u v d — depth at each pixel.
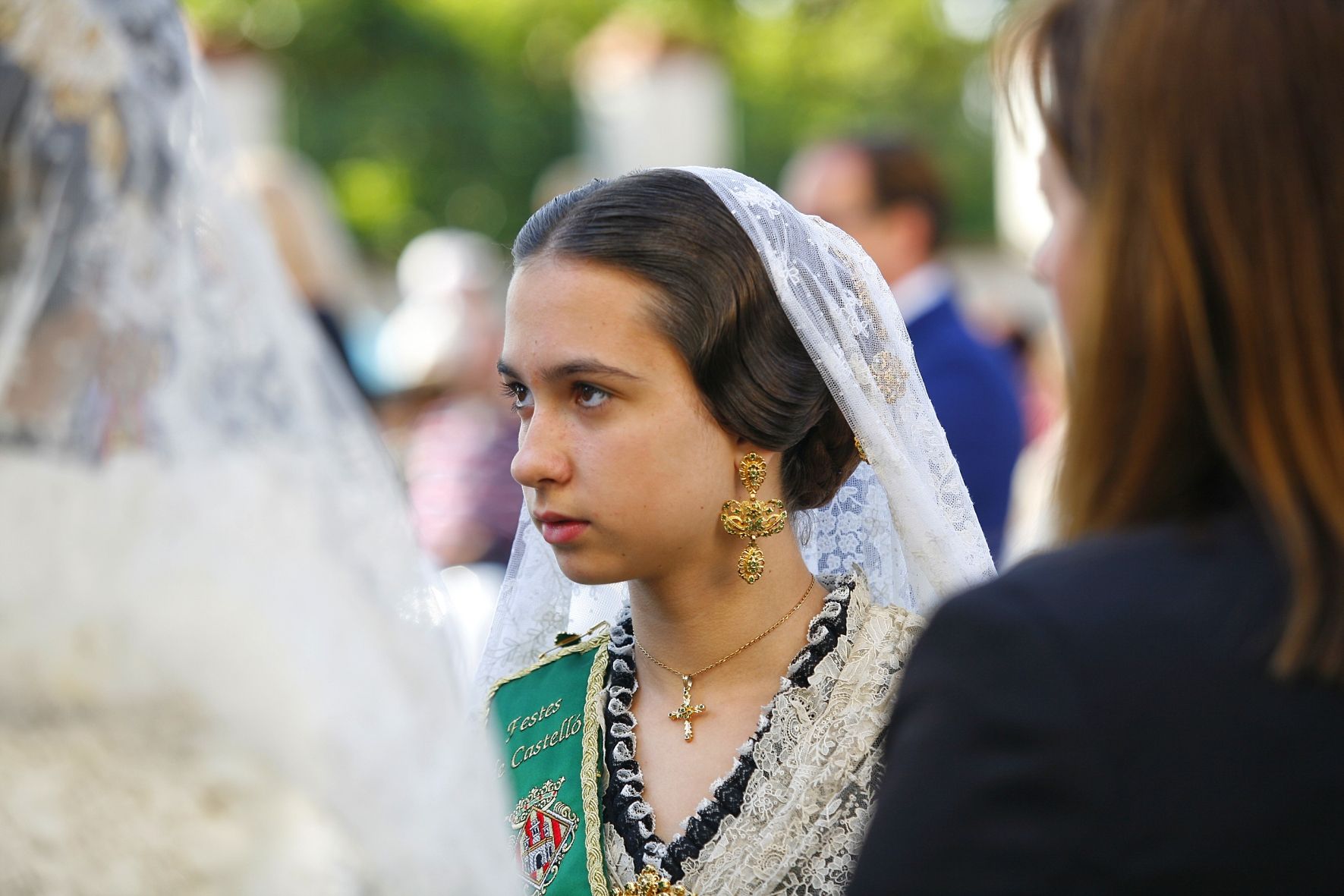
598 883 2.20
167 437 1.59
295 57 19.39
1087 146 1.55
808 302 2.25
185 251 1.64
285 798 1.51
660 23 11.68
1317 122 1.43
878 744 2.20
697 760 2.27
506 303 2.27
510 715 2.50
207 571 1.54
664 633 2.34
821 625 2.30
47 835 1.46
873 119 22.42
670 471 2.18
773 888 2.12
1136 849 1.34
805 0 23.38
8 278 1.54
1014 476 4.98
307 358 1.74
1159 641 1.40
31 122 1.55
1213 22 1.46
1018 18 1.66
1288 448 1.42
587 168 12.10
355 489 1.72
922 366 4.97
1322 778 1.34
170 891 1.46
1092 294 1.52
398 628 1.70
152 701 1.50
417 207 18.95
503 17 20.45
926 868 1.39
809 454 2.38
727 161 11.72
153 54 1.64
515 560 2.71
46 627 1.50
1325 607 1.37
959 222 20.39
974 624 1.45
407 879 1.58
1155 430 1.50
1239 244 1.44
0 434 1.54
